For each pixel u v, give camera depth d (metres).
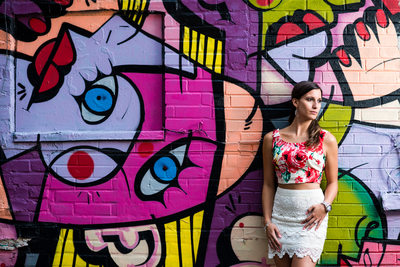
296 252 3.02
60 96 3.58
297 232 3.04
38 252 3.53
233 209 3.49
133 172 3.51
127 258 3.51
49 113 3.58
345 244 3.46
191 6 3.48
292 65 3.47
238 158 3.49
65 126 3.57
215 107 3.49
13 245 3.52
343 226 3.46
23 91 3.60
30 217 3.53
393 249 3.45
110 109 3.56
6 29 3.54
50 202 3.53
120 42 3.56
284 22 3.47
